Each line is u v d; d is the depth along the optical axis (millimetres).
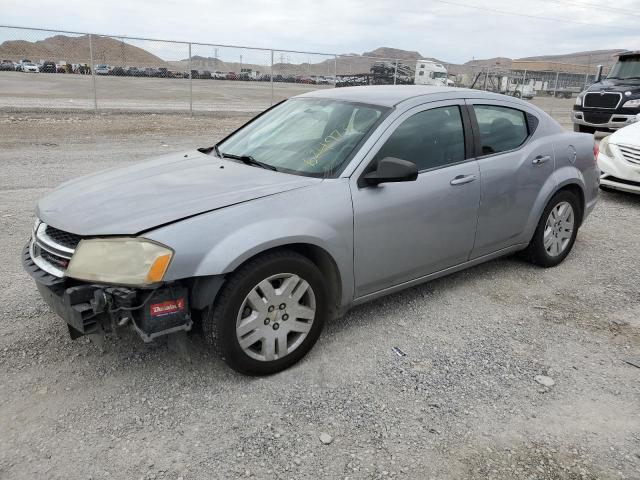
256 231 2848
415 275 3799
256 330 2975
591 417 2832
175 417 2729
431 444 2594
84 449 2486
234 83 22938
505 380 3139
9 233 5230
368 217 3320
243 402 2865
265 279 2928
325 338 3561
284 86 23453
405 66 23688
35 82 20531
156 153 10078
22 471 2342
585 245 5609
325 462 2457
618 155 7453
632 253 5379
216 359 3242
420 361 3314
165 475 2354
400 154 3566
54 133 12281
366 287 3490
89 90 20875
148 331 2693
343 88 4473
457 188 3805
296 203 3064
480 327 3771
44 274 2822
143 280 2600
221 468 2404
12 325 3529
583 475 2422
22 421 2652
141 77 21375
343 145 3492
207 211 2846
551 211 4699
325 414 2791
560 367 3297
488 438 2648
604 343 3598
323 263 3281
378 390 3008
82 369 3100
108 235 2688
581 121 15500
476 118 4105
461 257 4070
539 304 4160
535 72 28297
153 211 2840
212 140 12188
